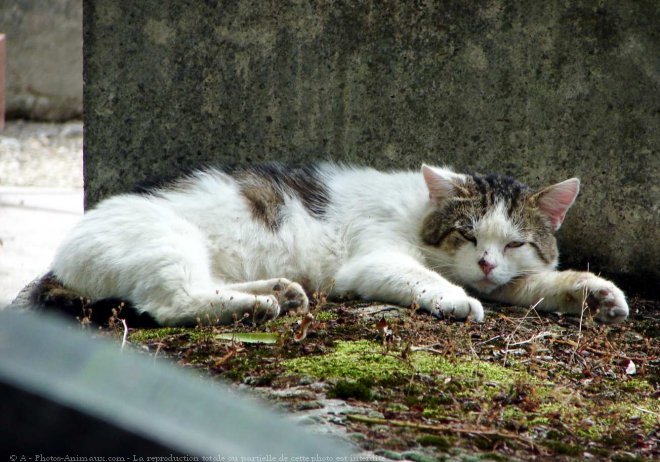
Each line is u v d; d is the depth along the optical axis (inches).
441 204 310.3
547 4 329.4
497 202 305.0
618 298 290.2
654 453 193.0
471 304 275.1
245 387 209.2
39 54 802.2
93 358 81.2
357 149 349.1
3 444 77.2
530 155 342.3
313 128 348.8
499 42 334.3
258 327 261.6
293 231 306.2
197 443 78.6
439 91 341.1
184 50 344.8
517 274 307.1
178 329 262.1
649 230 338.0
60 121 814.5
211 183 304.7
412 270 290.4
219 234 295.3
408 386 214.5
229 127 350.6
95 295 276.4
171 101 349.4
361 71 342.0
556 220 314.0
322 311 280.8
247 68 345.1
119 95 349.1
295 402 198.8
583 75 332.5
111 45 344.8
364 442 177.8
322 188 319.3
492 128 342.0
